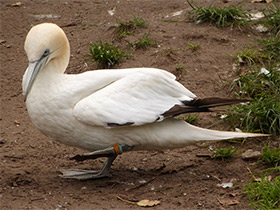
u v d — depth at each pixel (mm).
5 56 16016
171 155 11062
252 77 12836
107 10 18172
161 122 9711
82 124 9414
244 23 15391
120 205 9094
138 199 9336
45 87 9523
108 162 10117
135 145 9766
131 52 14930
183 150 11211
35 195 9422
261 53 14094
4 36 17188
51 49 9609
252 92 12484
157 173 10344
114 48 14930
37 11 18609
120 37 15609
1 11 18625
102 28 16688
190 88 13094
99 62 14664
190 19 16188
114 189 9750
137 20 16094
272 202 8922
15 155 11039
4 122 12602
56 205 9047
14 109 13297
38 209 8875
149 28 15875
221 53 14328
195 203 9172
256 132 11398
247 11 15977
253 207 8703
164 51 14547
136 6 18141
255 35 15148
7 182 9844
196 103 9531
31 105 9602
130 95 9492
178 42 15031
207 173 10250
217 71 13633
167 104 9633
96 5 18734
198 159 10773
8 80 14719
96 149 9852
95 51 14695
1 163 10633
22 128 12312
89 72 9805
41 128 9719
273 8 16359
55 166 10750
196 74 13586
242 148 11016
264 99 11789
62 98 9414
